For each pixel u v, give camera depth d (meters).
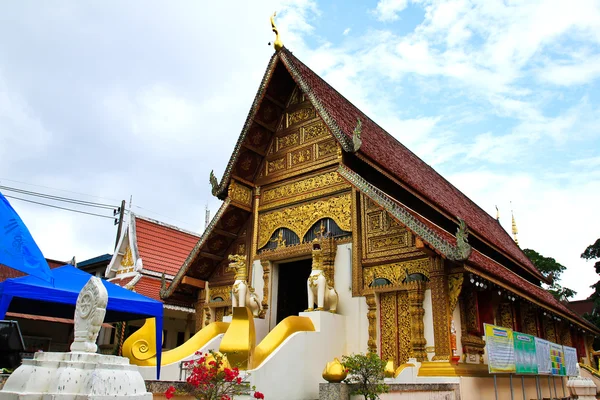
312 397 9.81
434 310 9.96
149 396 4.63
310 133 14.01
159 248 21.94
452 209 16.03
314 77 15.62
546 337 16.48
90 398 3.99
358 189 11.39
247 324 8.98
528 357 10.90
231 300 13.79
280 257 13.35
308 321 10.69
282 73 14.31
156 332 10.09
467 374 9.67
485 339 9.99
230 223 14.78
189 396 6.06
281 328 9.88
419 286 10.46
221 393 6.22
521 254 23.38
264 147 14.96
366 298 11.28
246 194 14.77
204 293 15.30
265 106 14.56
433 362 9.62
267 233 14.17
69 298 9.50
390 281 11.12
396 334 10.73
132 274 20.08
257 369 8.67
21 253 6.35
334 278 12.07
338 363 7.89
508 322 13.19
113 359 4.55
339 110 14.82
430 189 16.47
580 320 18.56
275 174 14.52
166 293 14.94
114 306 9.70
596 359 25.64
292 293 14.32
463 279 9.82
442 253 9.45
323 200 13.05
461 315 10.45
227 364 6.57
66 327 20.70
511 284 11.33
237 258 12.77
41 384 4.18
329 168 13.21
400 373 9.59
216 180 14.70
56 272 10.20
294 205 13.74
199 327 14.98
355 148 11.57
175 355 10.49
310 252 12.64
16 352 9.62
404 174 14.17
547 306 14.18
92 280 4.91
